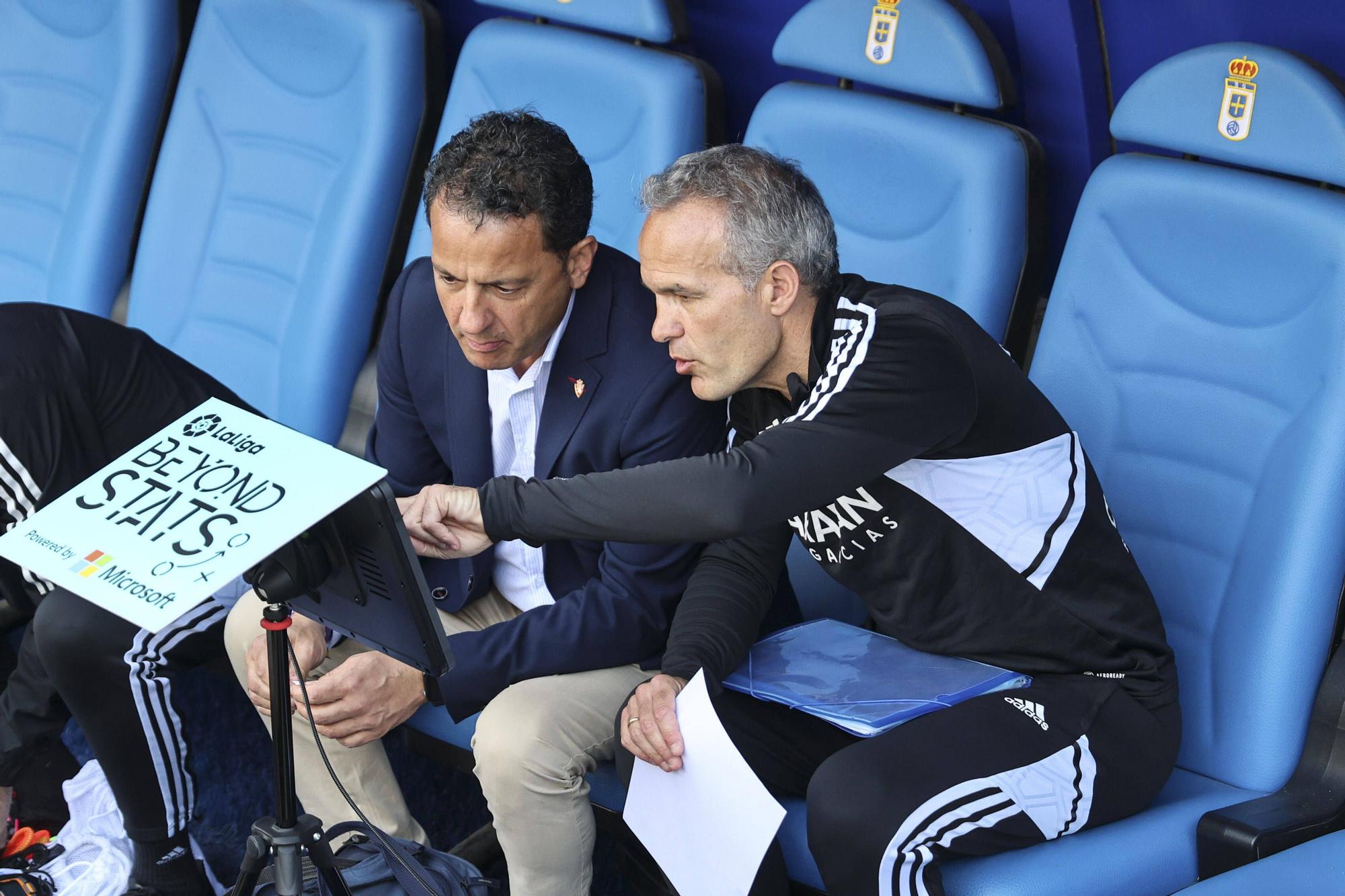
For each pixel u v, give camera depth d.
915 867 5.64
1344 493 6.48
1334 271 6.57
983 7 8.58
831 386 5.96
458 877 6.62
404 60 9.80
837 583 8.05
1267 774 6.57
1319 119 6.70
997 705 6.17
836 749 6.51
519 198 6.38
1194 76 7.05
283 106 10.18
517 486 6.04
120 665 7.45
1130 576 6.44
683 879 6.22
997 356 6.24
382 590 5.31
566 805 6.74
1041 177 7.91
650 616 7.09
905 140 8.00
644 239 6.20
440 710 7.38
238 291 10.30
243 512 5.01
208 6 10.52
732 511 5.67
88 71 11.19
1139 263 7.22
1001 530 6.25
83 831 8.23
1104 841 6.05
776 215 6.03
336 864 6.03
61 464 7.33
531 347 6.88
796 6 9.48
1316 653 6.56
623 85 8.88
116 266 11.13
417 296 7.61
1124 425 7.22
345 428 9.96
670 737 6.24
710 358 6.24
